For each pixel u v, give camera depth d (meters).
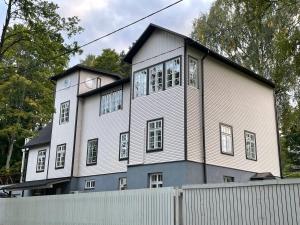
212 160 21.55
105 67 56.97
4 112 27.30
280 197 11.29
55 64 24.50
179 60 21.58
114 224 15.92
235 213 12.20
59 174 30.73
